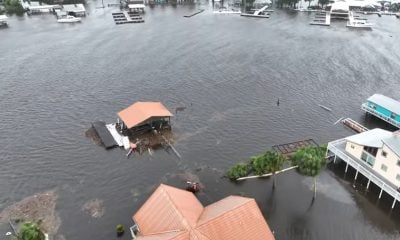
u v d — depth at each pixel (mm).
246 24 173500
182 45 140750
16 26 166625
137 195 62875
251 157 72562
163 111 83438
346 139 67562
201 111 91188
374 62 126125
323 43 146250
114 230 55438
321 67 120875
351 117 89625
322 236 54625
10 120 86062
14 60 123438
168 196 48438
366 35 159000
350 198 62062
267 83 108000
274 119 87938
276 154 66125
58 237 53938
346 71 117750
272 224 56375
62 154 73625
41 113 89312
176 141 78188
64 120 86312
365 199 61844
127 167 69938
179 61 124188
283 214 58375
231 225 44219
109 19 180125
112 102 95125
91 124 84250
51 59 124812
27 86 103750
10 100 95688
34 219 57156
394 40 152625
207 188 64188
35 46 138250
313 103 96250
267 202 60781
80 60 124000
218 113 90375
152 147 75938
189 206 48312
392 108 84000
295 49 138125
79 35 153000
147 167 70000
